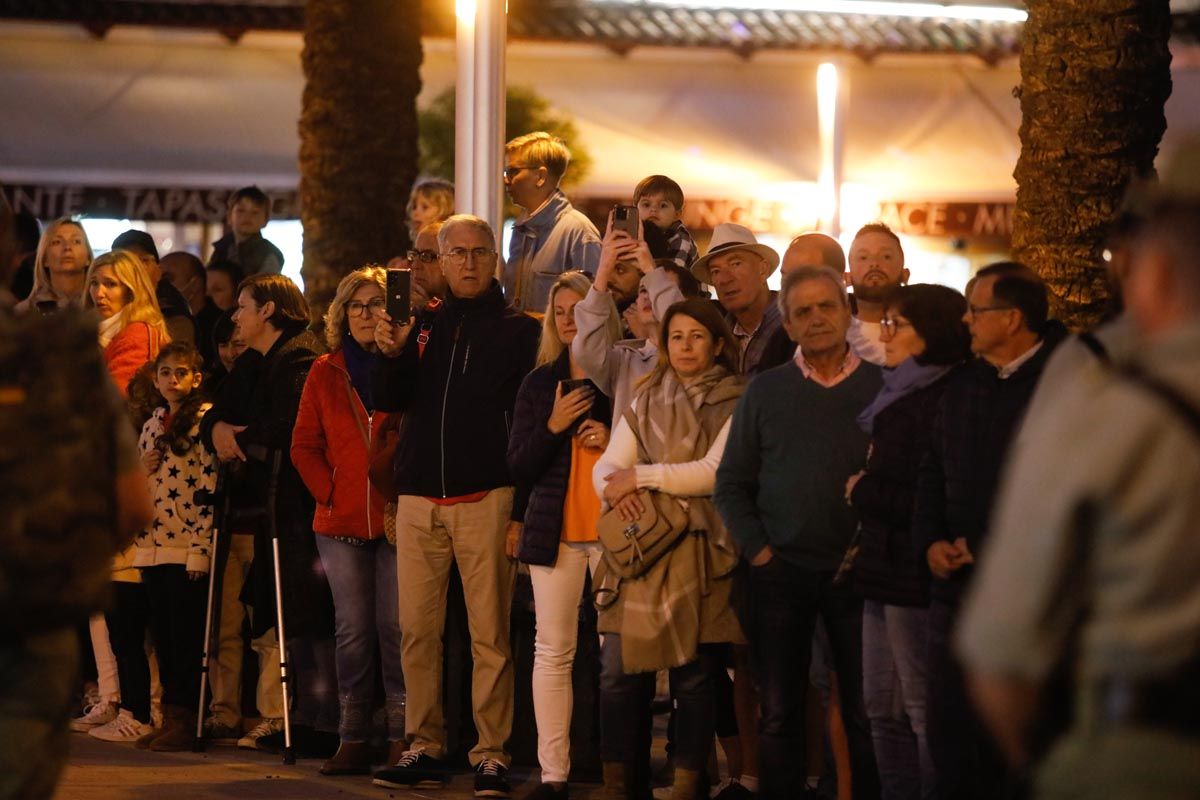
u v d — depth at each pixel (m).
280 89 56.09
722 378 18.44
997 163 55.78
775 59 57.22
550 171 23.70
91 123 55.59
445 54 55.75
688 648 17.66
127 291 24.98
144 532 23.06
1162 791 7.12
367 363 21.61
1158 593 7.17
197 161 55.38
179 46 56.56
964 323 15.52
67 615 10.04
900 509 15.46
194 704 23.05
